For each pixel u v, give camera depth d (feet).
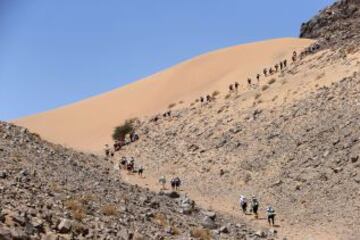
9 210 38.93
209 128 186.19
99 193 69.72
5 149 79.25
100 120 310.86
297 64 230.48
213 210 106.93
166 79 343.46
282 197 121.19
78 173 84.89
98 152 215.92
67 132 306.96
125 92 353.10
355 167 118.83
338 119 142.92
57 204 49.75
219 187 137.18
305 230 101.96
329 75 188.24
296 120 156.87
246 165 143.54
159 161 171.32
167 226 63.16
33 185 54.44
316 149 134.00
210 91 274.57
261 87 217.77
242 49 351.05
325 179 120.16
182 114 225.15
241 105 200.95
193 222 77.05
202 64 345.92
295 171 129.29
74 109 347.56
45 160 84.64
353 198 109.19
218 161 154.20
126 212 62.13
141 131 221.25
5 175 54.29
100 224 48.70
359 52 201.46
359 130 131.44
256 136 159.84
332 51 224.33
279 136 151.84
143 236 51.34
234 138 166.20
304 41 333.62
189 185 142.61
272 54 309.63
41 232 38.52
